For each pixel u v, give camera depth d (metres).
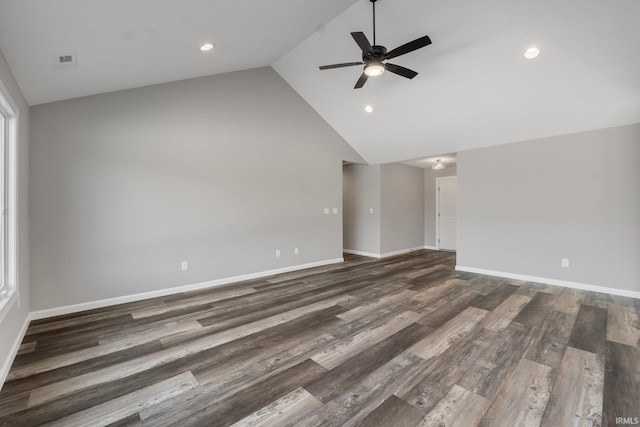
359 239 7.11
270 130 4.89
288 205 5.17
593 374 2.01
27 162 2.87
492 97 3.96
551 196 4.34
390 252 6.98
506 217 4.77
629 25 2.65
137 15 2.04
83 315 3.12
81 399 1.77
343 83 4.63
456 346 2.41
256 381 1.95
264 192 4.82
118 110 3.48
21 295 2.60
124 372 2.06
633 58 2.93
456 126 4.74
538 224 4.46
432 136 5.17
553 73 3.36
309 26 3.46
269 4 2.61
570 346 2.41
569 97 3.61
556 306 3.37
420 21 3.19
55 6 1.68
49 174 3.07
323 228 5.76
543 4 2.70
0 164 2.26
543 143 4.40
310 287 4.17
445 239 7.78
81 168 3.25
